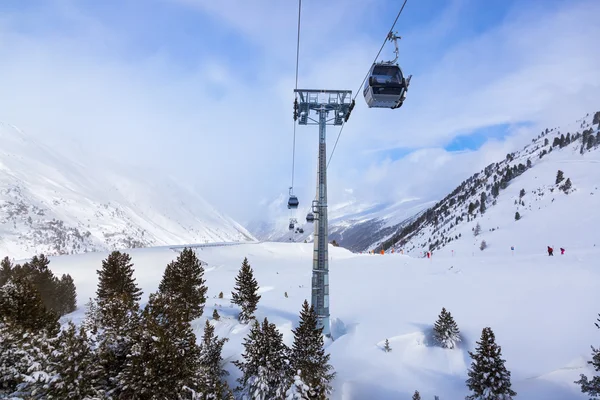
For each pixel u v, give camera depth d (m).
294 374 21.42
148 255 96.44
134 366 15.97
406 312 38.97
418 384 26.22
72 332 17.44
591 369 24.81
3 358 16.92
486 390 21.50
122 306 20.22
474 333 32.22
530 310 35.16
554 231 126.38
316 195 33.00
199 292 37.50
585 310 33.28
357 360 29.34
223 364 27.45
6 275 40.19
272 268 92.31
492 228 168.25
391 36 16.08
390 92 16.20
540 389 23.81
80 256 89.00
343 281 61.28
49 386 15.03
